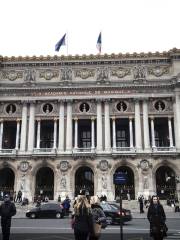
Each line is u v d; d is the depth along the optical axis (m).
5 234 18.23
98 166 62.97
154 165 62.53
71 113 66.25
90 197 13.97
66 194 61.81
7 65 69.50
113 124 65.31
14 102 67.62
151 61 67.75
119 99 66.38
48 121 68.00
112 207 33.66
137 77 66.81
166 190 62.78
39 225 31.66
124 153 62.84
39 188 64.75
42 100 67.00
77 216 12.27
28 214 41.91
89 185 65.94
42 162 63.91
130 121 65.25
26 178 63.31
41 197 61.59
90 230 12.12
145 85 66.06
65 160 63.66
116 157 63.03
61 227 29.62
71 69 68.38
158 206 15.27
